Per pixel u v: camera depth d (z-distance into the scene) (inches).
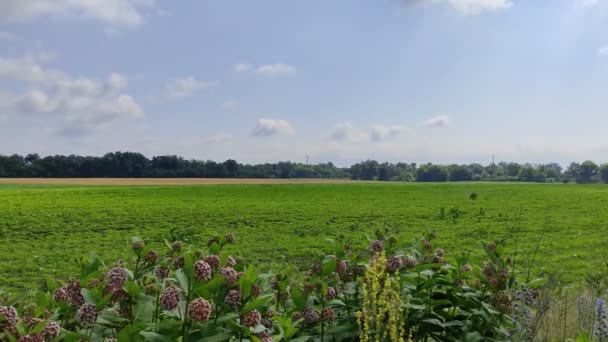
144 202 1806.1
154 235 999.6
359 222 1245.7
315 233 1034.1
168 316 129.1
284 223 1226.6
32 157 5329.7
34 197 1966.0
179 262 148.0
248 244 864.3
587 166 6988.2
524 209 1553.9
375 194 2279.8
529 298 183.2
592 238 920.9
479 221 1248.2
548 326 211.8
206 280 121.5
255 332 127.4
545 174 7003.0
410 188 2716.5
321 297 160.6
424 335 176.9
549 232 1027.9
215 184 3624.5
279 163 6481.3
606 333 176.7
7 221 1183.6
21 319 119.3
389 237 185.2
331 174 6835.6
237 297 126.6
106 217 1315.2
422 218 1336.1
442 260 182.7
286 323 137.3
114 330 130.1
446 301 174.1
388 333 157.6
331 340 161.6
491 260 183.8
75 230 1080.8
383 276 160.7
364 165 6988.2
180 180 4655.5
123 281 128.0
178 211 1487.5
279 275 163.8
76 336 116.7
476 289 185.8
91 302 124.3
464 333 168.2
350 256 180.1
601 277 308.5
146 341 119.2
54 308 142.6
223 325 131.0
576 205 1683.1
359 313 144.1
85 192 2320.4
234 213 1449.3
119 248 844.6
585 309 226.7
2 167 5182.1
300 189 2667.3
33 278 603.5
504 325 175.9
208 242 166.9
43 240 935.7
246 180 4980.3
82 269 149.3
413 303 170.6
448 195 2193.7
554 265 601.0
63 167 5369.1
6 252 792.9
